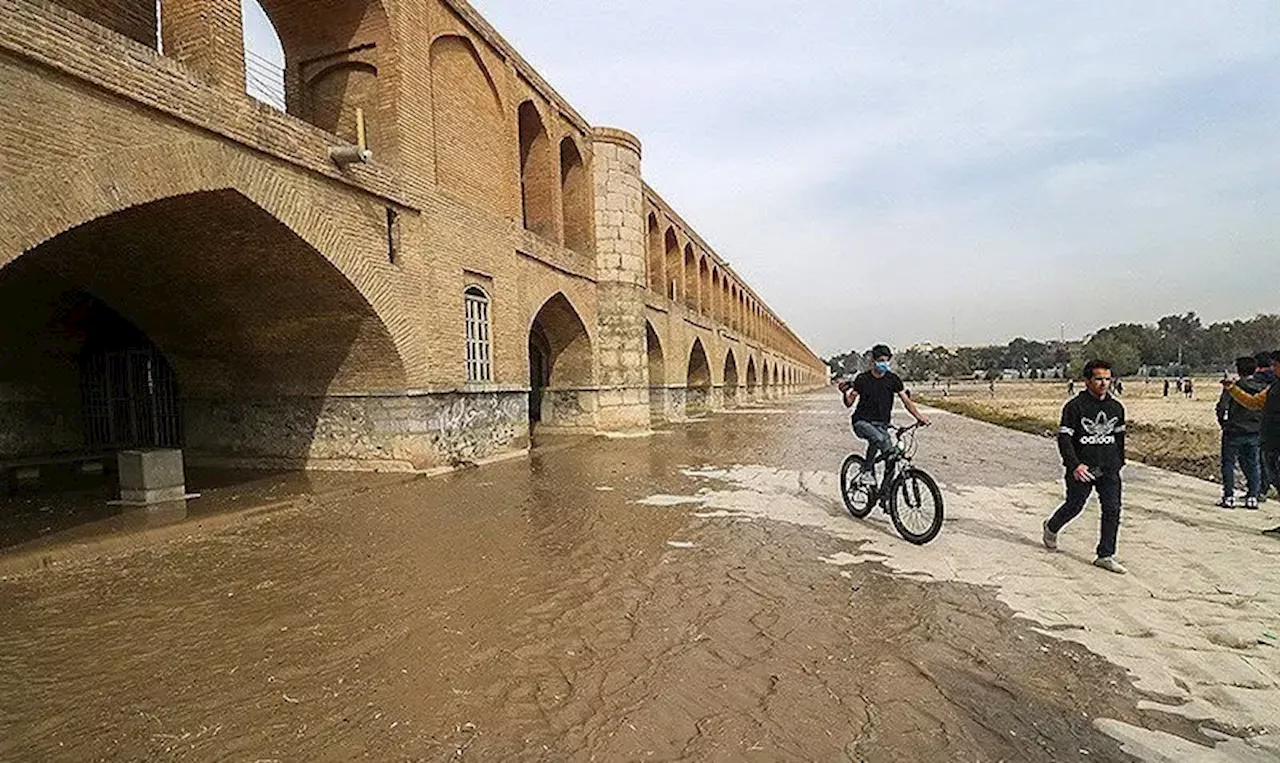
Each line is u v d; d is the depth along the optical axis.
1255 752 2.68
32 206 5.67
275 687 3.39
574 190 18.50
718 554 5.78
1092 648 3.69
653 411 23.45
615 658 3.67
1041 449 13.93
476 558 5.80
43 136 5.75
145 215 7.64
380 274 9.99
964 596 4.57
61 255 8.55
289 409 11.38
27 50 5.55
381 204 10.09
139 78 6.50
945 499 8.02
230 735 2.94
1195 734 2.82
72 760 2.77
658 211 24.23
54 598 4.86
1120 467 5.14
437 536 6.64
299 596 4.84
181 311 10.31
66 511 7.80
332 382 11.00
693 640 3.91
